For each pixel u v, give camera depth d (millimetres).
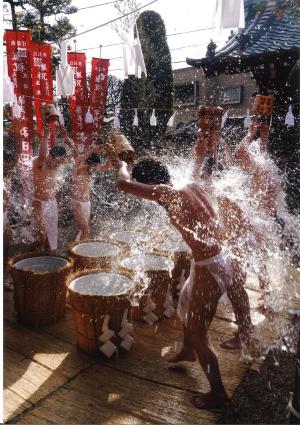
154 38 10562
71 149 5020
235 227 3264
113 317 2775
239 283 2686
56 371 2688
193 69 12633
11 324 3352
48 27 7785
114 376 2639
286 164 6996
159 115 10875
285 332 3172
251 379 2609
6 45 4848
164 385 2553
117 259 3588
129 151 3279
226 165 3852
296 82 7219
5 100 4254
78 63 5891
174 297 3752
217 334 3201
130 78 10477
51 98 5188
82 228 5215
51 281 3215
